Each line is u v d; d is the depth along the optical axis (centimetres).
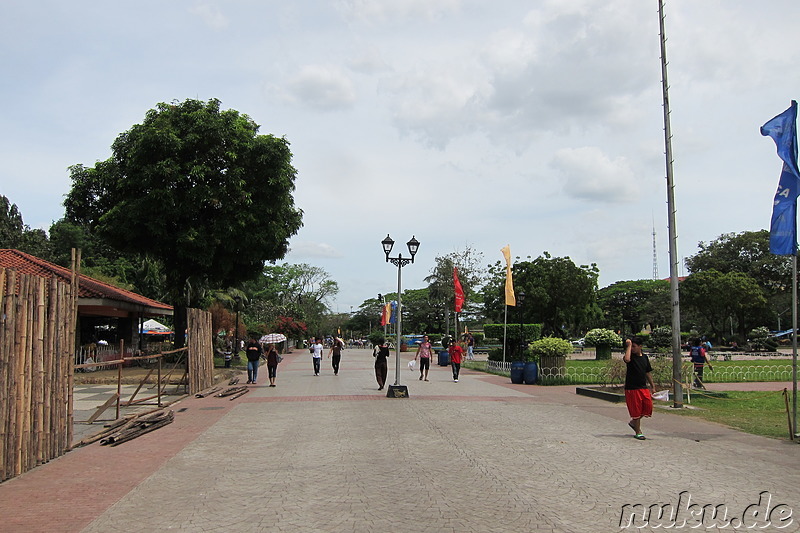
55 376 912
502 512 610
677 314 1536
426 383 2242
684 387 1753
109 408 1473
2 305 764
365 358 4638
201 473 801
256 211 2717
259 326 5456
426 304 7700
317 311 8325
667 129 1588
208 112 2680
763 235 6569
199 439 1059
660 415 1370
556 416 1330
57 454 911
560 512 611
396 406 1504
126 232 2580
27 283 827
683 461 858
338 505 639
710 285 5666
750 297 5600
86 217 2866
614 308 7831
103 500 674
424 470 800
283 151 2761
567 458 877
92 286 2550
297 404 1557
